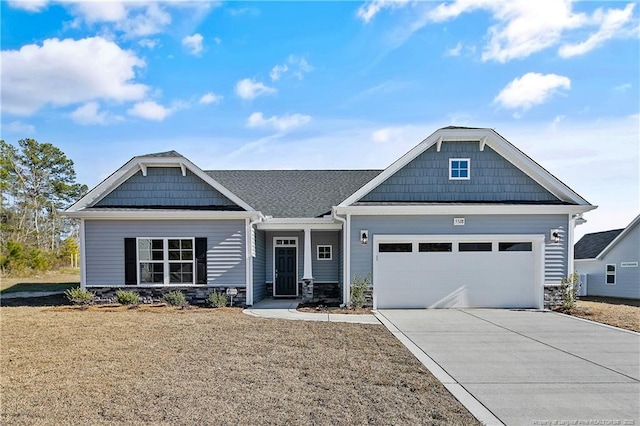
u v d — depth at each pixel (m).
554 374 6.54
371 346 8.32
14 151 45.78
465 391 5.72
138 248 13.99
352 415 4.83
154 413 4.85
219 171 19.69
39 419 4.68
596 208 13.27
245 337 9.01
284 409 4.99
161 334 9.26
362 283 13.39
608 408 5.16
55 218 49.19
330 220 14.43
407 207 13.25
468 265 13.55
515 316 12.06
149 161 14.27
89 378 6.14
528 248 13.65
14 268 28.19
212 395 5.45
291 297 16.75
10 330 9.65
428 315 12.18
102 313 12.20
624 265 19.89
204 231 14.05
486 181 13.98
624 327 10.52
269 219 14.45
